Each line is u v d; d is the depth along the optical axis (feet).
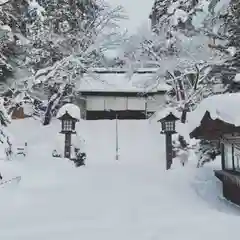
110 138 69.77
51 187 35.60
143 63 75.97
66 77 73.92
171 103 67.46
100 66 90.02
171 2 77.25
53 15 74.02
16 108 73.61
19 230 23.07
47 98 79.66
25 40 56.80
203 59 60.90
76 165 47.98
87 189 35.01
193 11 65.62
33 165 44.16
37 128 70.59
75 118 48.88
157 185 36.11
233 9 50.67
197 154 41.93
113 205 29.30
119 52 77.05
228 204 29.27
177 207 28.68
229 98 28.91
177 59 64.69
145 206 28.91
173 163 46.44
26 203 29.71
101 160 56.54
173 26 67.56
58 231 22.85
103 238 21.52
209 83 58.34
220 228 23.29
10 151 46.19
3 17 48.62
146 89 79.97
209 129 29.58
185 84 72.69
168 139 44.88
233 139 29.12
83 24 78.64
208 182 34.45
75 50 74.84
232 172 28.71
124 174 42.52
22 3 55.42
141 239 21.34
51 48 71.36
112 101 98.63
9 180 35.24
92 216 26.23
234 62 50.72
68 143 48.85
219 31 55.21
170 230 22.97
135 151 62.64
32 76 64.54
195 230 22.94
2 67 54.70
